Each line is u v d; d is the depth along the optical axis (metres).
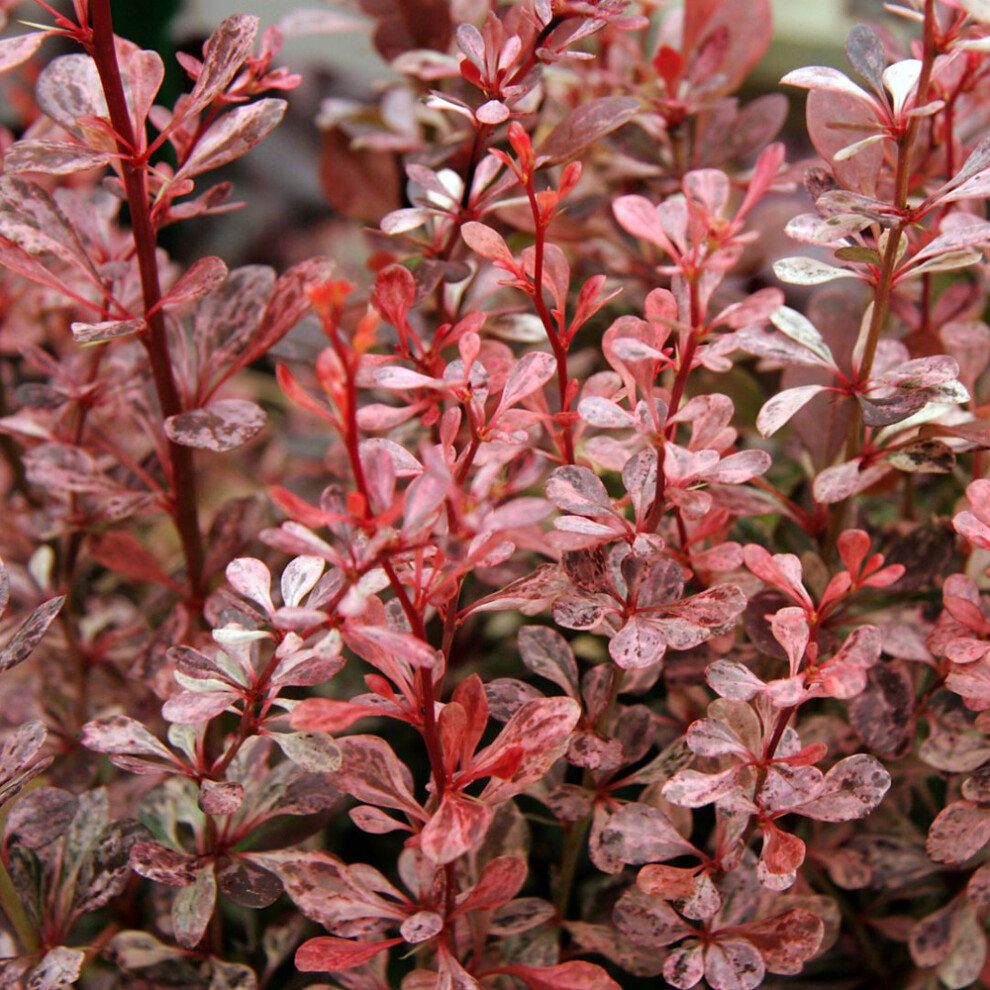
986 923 0.44
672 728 0.45
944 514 0.48
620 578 0.40
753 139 0.50
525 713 0.37
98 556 0.47
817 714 0.46
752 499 0.43
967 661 0.38
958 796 0.44
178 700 0.37
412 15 0.53
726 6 0.50
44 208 0.41
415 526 0.34
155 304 0.42
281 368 0.32
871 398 0.40
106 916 0.47
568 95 0.54
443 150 0.47
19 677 0.50
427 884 0.39
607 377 0.40
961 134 0.49
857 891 0.47
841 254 0.40
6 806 0.41
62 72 0.42
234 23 0.41
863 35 0.40
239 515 0.48
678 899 0.39
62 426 0.48
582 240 0.52
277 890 0.39
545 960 0.41
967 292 0.48
